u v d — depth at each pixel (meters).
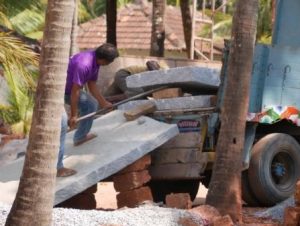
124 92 15.34
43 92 7.10
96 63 10.35
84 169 9.97
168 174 10.98
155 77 11.12
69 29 7.13
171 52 29.97
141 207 9.11
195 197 12.14
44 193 7.12
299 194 8.80
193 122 10.88
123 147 10.27
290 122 11.38
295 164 11.51
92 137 10.88
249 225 9.23
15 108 14.53
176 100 11.03
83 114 10.77
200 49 29.20
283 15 12.45
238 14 9.30
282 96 11.09
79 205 10.29
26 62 13.14
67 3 7.07
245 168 10.83
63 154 9.84
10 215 7.22
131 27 31.16
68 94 10.36
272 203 11.20
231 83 9.36
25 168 7.16
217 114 10.62
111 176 10.38
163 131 10.43
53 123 7.12
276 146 11.19
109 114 11.59
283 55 11.07
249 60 9.35
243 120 9.41
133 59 17.69
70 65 10.23
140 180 10.13
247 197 11.24
